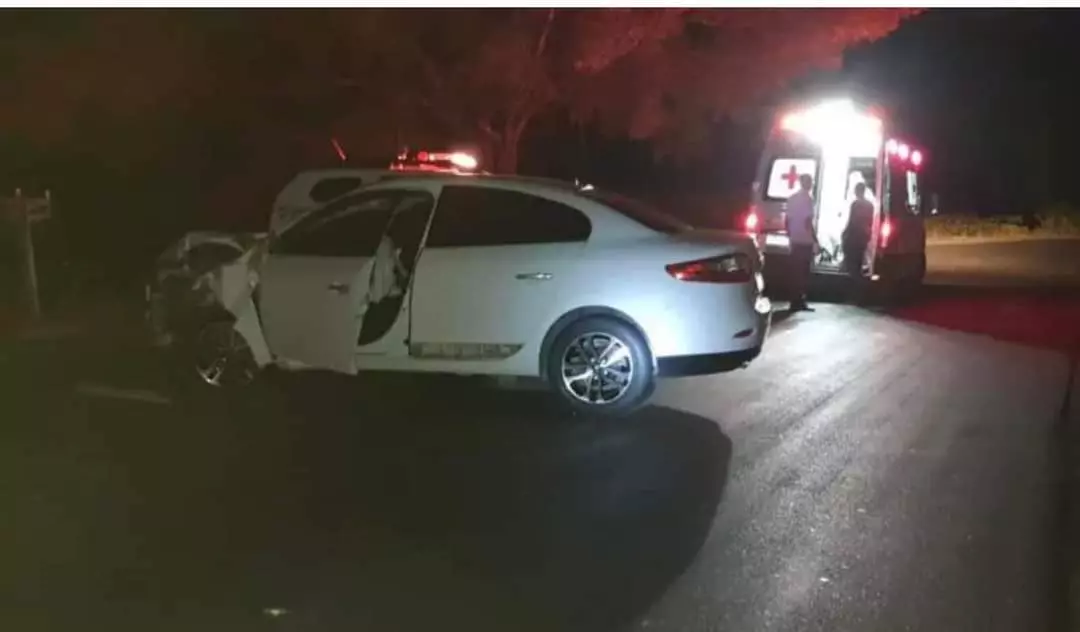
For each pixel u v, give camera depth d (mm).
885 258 17859
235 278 9977
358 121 22922
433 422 9203
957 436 8859
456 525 6691
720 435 8828
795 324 15273
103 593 5715
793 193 17203
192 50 19422
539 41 21609
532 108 23188
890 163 18078
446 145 23469
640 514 6898
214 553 6246
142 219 21969
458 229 9438
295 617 5441
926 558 6199
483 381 10789
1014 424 9281
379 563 6105
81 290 17359
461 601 5621
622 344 9102
